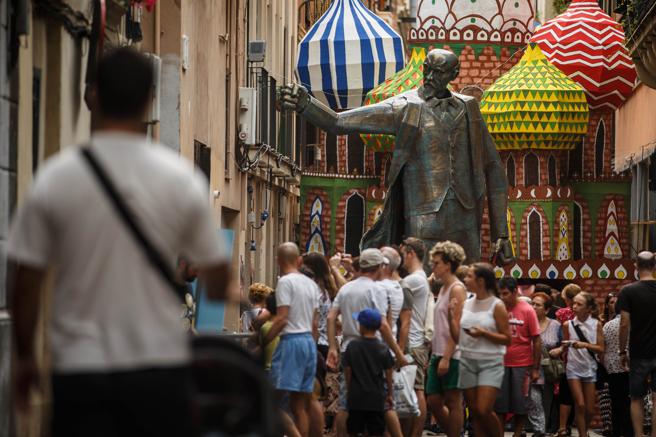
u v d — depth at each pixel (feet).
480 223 125.39
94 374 32.01
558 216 204.44
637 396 93.40
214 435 35.04
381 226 125.29
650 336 92.68
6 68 57.31
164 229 32.68
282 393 76.54
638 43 141.49
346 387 76.07
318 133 231.71
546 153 205.16
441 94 124.47
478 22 216.95
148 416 32.24
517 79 204.44
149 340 32.35
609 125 211.61
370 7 347.77
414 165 123.54
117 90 33.12
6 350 56.75
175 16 108.37
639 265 93.40
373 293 78.02
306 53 242.37
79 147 32.83
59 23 67.51
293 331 75.36
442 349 81.97
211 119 133.69
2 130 56.75
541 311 109.70
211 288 33.63
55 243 32.58
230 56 150.82
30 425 61.31
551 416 119.55
